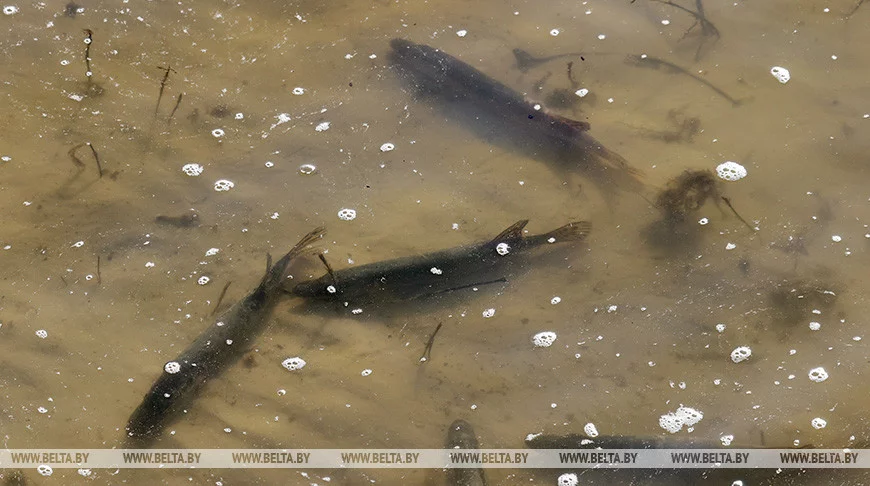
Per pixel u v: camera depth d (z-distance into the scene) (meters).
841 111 5.62
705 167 5.37
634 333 4.79
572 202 5.27
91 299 4.88
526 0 6.29
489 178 5.41
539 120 5.60
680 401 4.55
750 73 5.86
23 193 5.27
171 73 5.88
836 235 5.09
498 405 4.56
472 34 6.15
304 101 5.78
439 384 4.63
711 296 4.90
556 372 4.67
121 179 5.37
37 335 4.74
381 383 4.64
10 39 5.98
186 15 6.19
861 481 4.23
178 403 4.52
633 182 5.33
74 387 4.57
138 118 5.64
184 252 5.08
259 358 4.71
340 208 5.29
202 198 5.31
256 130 5.64
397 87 5.85
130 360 4.67
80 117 5.63
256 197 5.33
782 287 4.91
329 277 4.87
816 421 4.44
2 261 4.99
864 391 4.54
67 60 5.91
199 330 4.77
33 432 4.42
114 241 5.12
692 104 5.70
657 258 5.04
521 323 4.84
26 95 5.71
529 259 5.05
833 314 4.80
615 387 4.61
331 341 4.80
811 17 6.15
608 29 6.15
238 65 5.95
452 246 5.09
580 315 4.86
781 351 4.70
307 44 6.08
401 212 5.25
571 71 5.90
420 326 4.85
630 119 5.63
